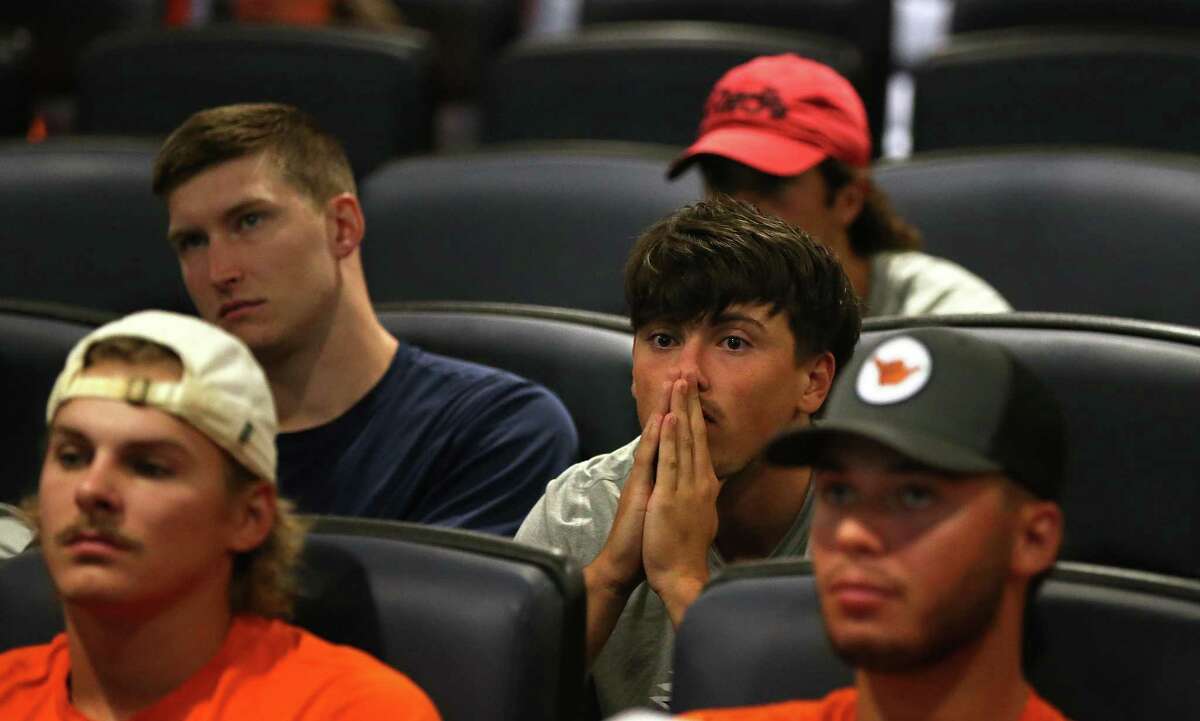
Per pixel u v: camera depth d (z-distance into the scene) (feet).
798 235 11.03
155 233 18.51
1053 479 7.50
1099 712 8.73
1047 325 12.35
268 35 22.58
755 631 8.89
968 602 7.25
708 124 16.74
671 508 10.71
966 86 20.70
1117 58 20.22
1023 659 7.91
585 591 9.53
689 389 10.78
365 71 22.11
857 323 11.35
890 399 7.41
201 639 9.08
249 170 13.16
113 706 9.10
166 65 22.76
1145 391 11.93
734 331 10.78
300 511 13.42
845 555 7.31
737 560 11.51
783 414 10.94
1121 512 11.93
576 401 14.05
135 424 8.77
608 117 21.91
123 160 18.80
